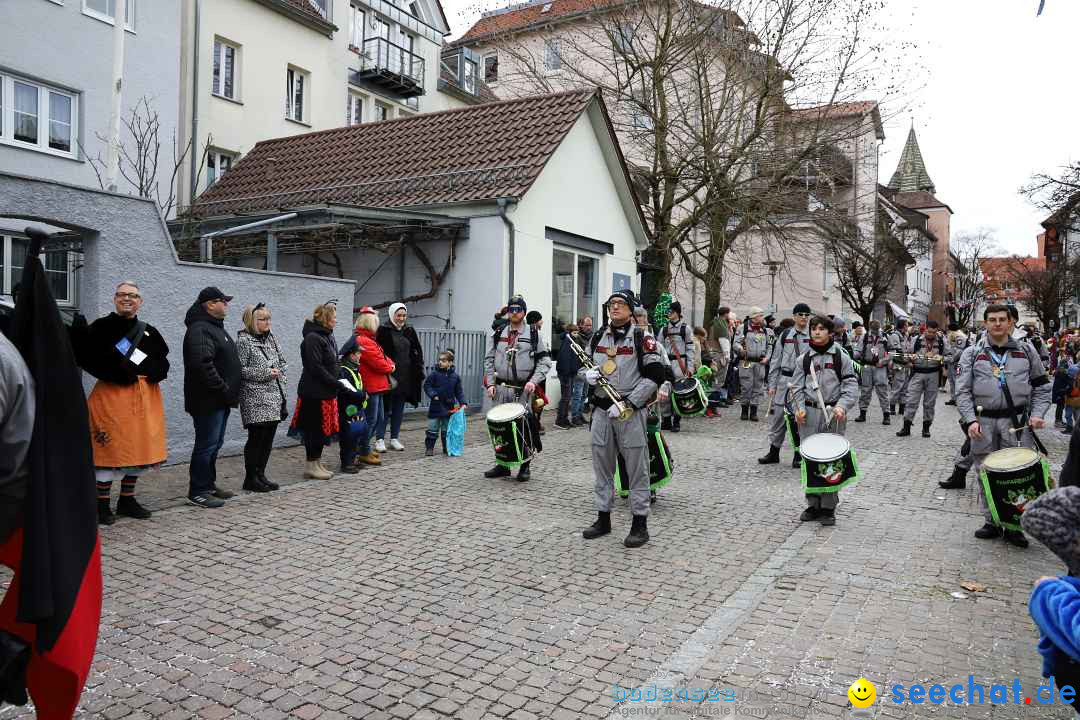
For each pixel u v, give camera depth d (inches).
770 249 935.0
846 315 1626.5
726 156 719.7
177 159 682.8
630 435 242.8
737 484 336.8
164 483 303.6
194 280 340.2
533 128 589.3
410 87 1050.1
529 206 546.3
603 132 627.8
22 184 272.8
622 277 674.8
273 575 208.7
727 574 215.8
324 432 320.5
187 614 180.5
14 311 99.5
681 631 175.5
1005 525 240.4
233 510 271.4
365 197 576.4
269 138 831.1
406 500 294.7
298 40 868.6
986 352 260.5
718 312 656.4
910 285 2234.3
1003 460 241.6
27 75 564.7
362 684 148.2
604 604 192.1
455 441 386.6
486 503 293.9
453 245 541.3
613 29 740.7
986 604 191.6
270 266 462.0
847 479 261.1
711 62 724.7
